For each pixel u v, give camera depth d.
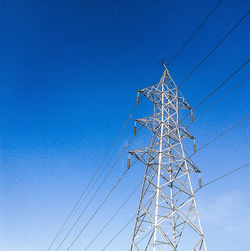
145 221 21.19
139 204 22.36
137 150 24.00
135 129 25.81
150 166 23.50
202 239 19.58
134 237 21.30
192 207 21.16
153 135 25.34
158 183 21.39
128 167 24.80
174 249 18.92
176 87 27.88
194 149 25.69
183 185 22.19
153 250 18.48
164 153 23.05
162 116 25.42
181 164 23.58
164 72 28.67
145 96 27.11
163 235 19.14
